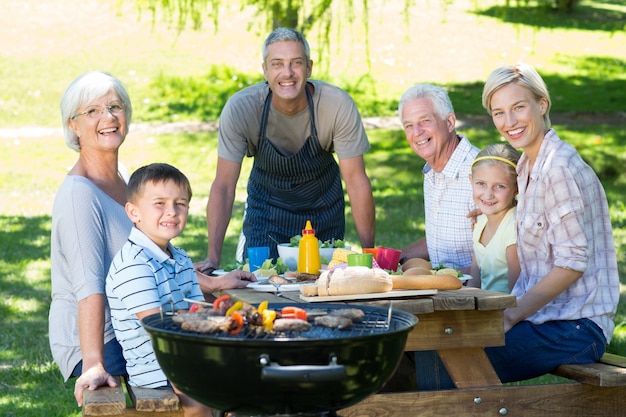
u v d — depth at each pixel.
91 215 3.40
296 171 4.95
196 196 11.38
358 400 2.47
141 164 13.12
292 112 4.82
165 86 18.47
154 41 21.98
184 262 3.42
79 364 3.44
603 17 25.05
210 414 3.13
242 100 4.85
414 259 3.98
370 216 5.06
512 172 3.89
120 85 3.63
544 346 3.58
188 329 2.45
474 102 17.08
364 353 2.37
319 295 3.25
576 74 19.69
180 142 14.51
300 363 2.33
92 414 2.94
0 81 18.91
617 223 9.56
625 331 5.88
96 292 3.33
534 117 3.68
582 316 3.64
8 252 8.85
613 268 3.74
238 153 4.90
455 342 3.37
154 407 3.02
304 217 5.09
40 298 7.22
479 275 4.08
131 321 3.18
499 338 3.40
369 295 3.22
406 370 4.19
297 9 11.39
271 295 3.51
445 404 3.31
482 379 3.38
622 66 20.28
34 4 25.53
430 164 4.40
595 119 15.52
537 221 3.66
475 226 4.09
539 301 3.56
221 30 22.72
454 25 23.94
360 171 4.99
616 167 12.22
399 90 18.28
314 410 2.41
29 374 5.37
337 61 20.11
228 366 2.34
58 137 15.23
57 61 20.52
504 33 23.25
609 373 3.37
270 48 4.59
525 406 3.37
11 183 12.22
